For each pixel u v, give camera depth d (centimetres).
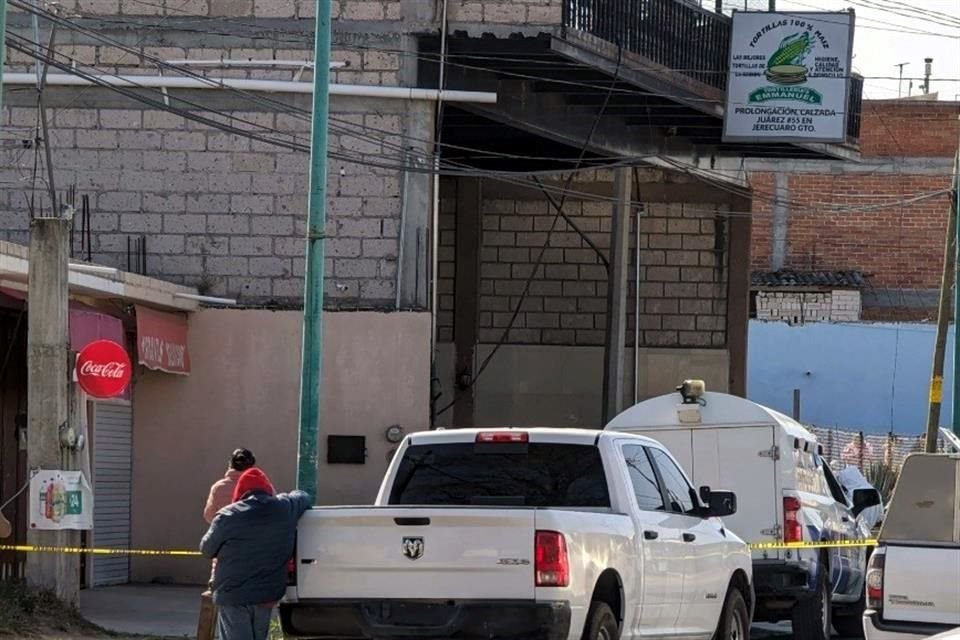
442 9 6178
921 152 13650
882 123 13700
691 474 4622
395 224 6125
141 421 5984
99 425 5653
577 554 2842
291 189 6125
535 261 8162
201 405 5997
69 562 4162
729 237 8225
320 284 4397
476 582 2816
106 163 6125
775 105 7312
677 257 8212
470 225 8094
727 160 8375
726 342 8188
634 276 8162
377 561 2875
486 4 6234
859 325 12706
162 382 6000
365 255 6119
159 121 6131
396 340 6022
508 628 2798
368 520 2880
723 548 3675
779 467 4562
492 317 8162
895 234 13662
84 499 4156
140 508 5962
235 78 6125
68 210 4381
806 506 4669
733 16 7294
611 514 3064
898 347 12675
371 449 5991
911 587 3112
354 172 6138
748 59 7300
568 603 2803
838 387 12688
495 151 7619
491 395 8138
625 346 8131
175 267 6119
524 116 6725
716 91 7281
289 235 6116
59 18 5578
